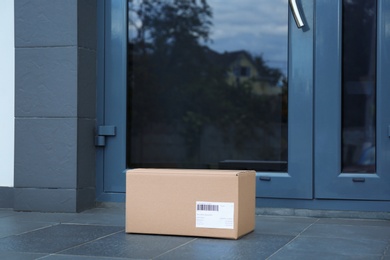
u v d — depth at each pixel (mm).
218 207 4504
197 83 6070
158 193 4652
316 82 5621
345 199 5566
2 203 6262
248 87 5910
